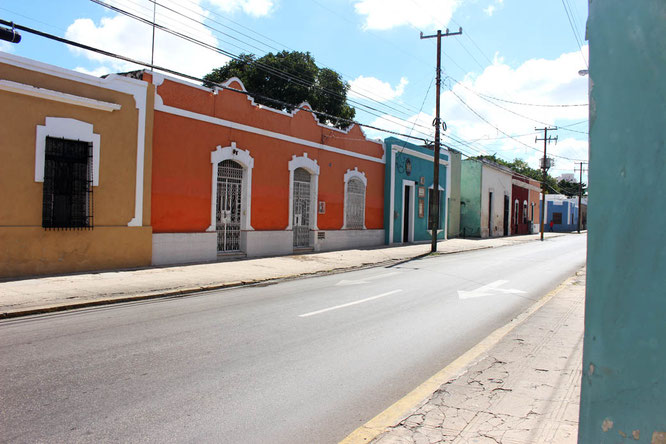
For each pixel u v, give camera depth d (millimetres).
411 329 7113
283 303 8938
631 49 1605
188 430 3693
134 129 12438
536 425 3756
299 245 19016
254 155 16297
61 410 3971
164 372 4969
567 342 6336
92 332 6527
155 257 13094
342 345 6156
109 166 11875
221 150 15008
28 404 4074
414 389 4684
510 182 44062
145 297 9234
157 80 13078
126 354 5543
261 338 6391
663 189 1509
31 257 10477
